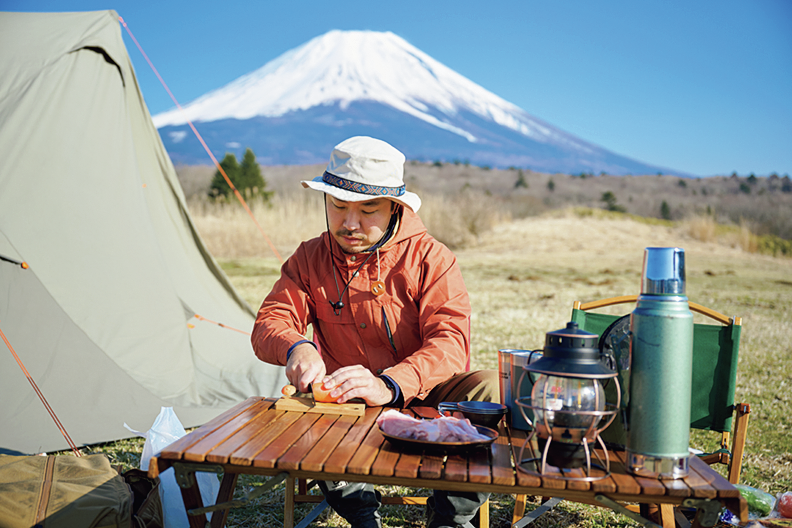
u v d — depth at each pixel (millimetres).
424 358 1910
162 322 3840
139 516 1877
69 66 3861
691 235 20953
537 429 1369
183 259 5059
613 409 1503
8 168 3455
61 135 3709
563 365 1333
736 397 4383
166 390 3605
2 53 3908
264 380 4234
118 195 3896
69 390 3184
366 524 1829
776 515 2266
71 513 1769
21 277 3262
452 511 1671
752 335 6883
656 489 1264
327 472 1350
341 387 1799
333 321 2154
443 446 1423
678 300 1343
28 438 2928
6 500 1774
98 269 3645
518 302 9141
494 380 1929
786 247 19250
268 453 1401
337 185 1946
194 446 1442
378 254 2080
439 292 2057
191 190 29234
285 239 17875
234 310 5281
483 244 19438
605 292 10422
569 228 21562
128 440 3260
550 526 2391
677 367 1320
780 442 3475
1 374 3047
